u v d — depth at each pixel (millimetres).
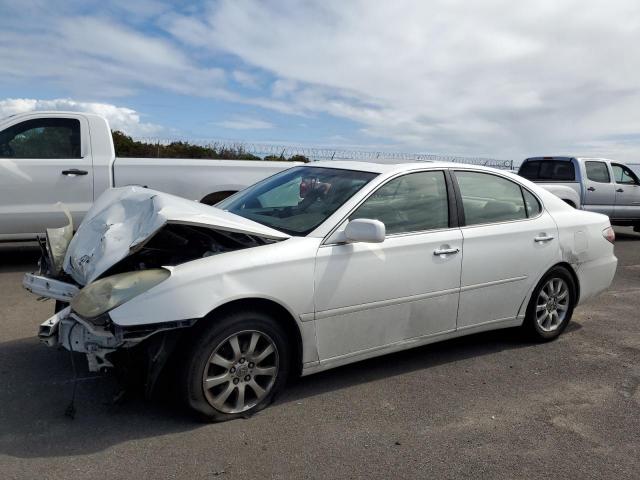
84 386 3816
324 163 4906
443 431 3488
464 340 5215
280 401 3775
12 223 7191
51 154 7410
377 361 4598
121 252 3375
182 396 3303
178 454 3064
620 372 4582
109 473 2861
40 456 2982
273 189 4746
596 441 3459
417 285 4148
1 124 7223
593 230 5406
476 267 4484
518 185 5039
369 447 3254
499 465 3139
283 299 3510
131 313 3072
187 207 3650
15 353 4355
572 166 12625
